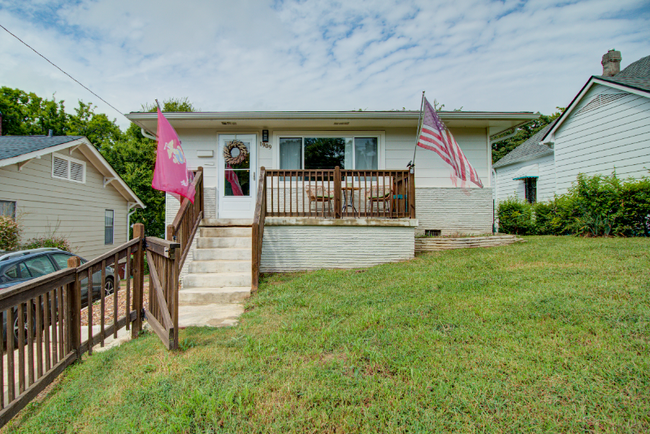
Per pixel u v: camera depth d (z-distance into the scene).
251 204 8.32
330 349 2.93
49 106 25.66
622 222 8.06
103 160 12.81
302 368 2.60
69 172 11.68
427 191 8.56
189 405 2.17
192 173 7.48
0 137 11.54
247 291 5.19
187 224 5.97
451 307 3.75
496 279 4.75
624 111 9.21
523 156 15.48
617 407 1.99
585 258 5.50
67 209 11.59
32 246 9.34
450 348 2.80
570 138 11.19
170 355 3.04
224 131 8.38
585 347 2.65
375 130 8.52
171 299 3.21
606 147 9.77
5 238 8.27
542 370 2.39
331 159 8.53
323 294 4.72
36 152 9.54
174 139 4.96
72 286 3.18
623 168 9.25
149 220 20.50
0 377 2.22
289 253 6.79
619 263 4.95
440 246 7.63
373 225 6.87
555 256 5.88
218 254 6.27
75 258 3.20
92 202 13.00
